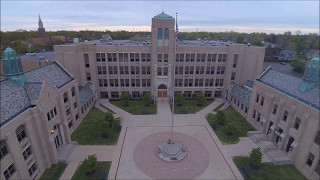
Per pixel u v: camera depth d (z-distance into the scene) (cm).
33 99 2800
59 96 3347
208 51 5534
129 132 4078
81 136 3903
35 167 2847
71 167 3072
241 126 4362
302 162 3006
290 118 3216
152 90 5741
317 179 2767
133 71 5650
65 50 5234
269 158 3312
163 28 5109
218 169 3059
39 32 12656
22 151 2531
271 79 4025
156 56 5338
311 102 2919
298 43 16438
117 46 5338
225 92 5909
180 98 5322
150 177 2884
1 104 2422
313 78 3102
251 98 4419
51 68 4016
